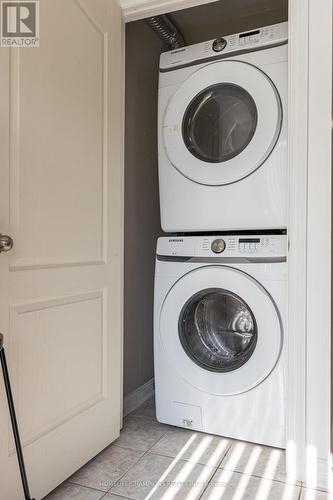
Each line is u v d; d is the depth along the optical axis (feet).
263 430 5.61
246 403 5.71
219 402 5.90
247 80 5.78
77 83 4.94
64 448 4.73
